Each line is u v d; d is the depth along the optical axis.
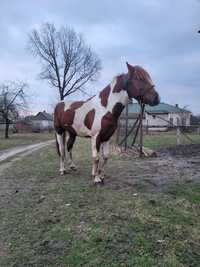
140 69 6.57
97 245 3.87
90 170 9.19
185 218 4.65
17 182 7.82
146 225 4.41
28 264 3.54
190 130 32.09
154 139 22.84
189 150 14.09
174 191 6.22
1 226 4.66
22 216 5.07
